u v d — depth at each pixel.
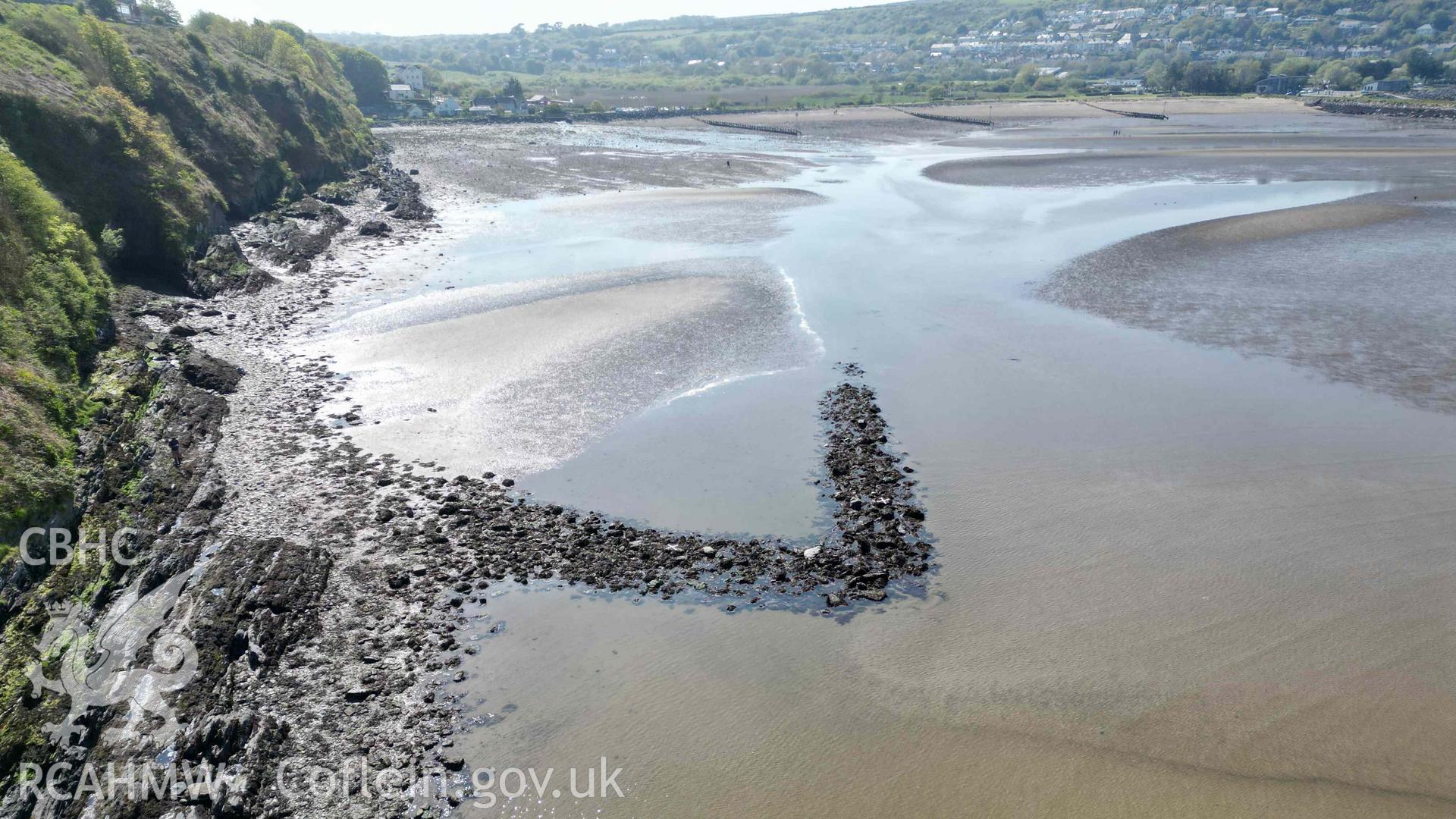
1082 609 25.62
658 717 22.05
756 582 26.88
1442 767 20.22
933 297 51.06
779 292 51.28
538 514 30.08
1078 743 21.06
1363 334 45.03
